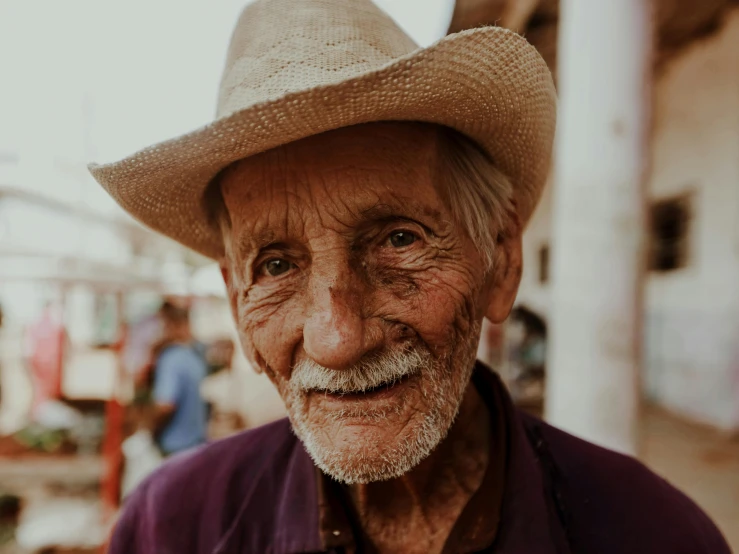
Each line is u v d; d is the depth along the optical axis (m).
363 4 0.89
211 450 1.25
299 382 0.88
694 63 6.50
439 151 0.89
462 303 0.89
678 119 6.93
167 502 1.17
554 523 0.96
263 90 0.82
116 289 5.34
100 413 5.02
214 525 1.11
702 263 6.58
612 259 2.41
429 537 1.02
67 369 8.88
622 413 2.42
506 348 7.36
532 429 1.12
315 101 0.72
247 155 0.82
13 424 6.32
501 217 1.00
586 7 2.44
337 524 0.98
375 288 0.85
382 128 0.83
